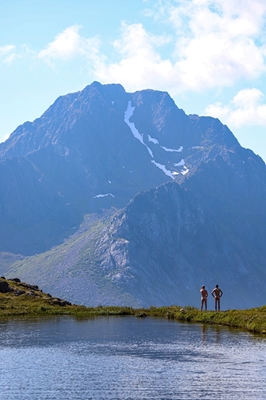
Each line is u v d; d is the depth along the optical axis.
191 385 37.75
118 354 47.94
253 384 38.06
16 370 41.62
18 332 61.75
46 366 42.97
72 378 39.34
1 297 98.38
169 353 48.31
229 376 40.12
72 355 47.16
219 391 36.44
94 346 51.78
